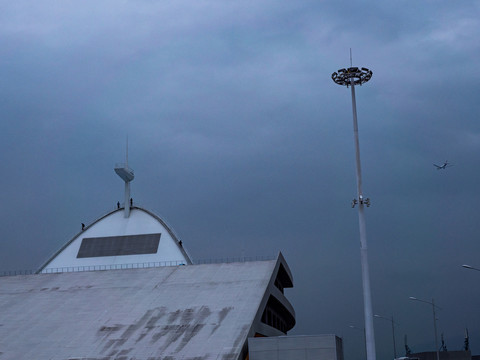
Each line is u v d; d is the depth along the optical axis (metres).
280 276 88.38
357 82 51.56
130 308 65.62
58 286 74.69
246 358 55.78
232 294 65.94
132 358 54.72
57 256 91.81
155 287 70.56
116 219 95.50
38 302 70.44
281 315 88.31
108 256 90.12
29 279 77.88
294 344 54.88
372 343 46.12
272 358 54.75
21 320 66.06
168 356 54.28
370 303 46.84
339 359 57.44
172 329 59.38
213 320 60.22
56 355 57.38
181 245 90.44
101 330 61.38
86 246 92.31
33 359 57.25
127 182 97.00
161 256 88.88
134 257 89.25
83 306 67.88
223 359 52.97
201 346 55.38
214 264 75.31
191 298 66.12
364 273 47.38
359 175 49.19
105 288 72.19
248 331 57.25
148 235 92.12
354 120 50.25
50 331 62.66
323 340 54.69
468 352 100.25
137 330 60.25
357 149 49.78
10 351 59.28
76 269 89.25
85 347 58.25
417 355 104.94
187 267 75.50
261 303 63.41
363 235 48.03
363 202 48.75
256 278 69.75
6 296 73.12
